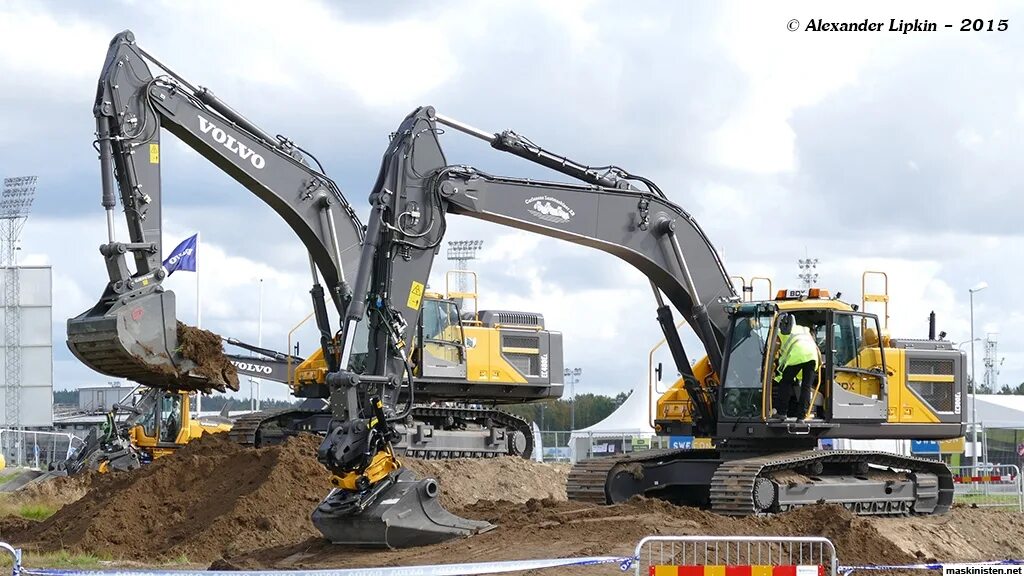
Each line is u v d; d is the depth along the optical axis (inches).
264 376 1460.4
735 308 793.6
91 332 753.6
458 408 1193.4
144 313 765.9
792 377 777.6
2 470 1606.8
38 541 798.5
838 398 781.9
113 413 1370.6
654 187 798.5
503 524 685.3
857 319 805.2
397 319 673.0
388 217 685.3
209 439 992.2
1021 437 2154.3
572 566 563.8
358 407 661.9
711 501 747.4
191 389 800.9
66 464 1390.3
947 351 849.5
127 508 807.1
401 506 650.8
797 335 768.9
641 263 786.2
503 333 1202.0
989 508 997.2
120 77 812.6
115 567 681.6
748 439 796.6
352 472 649.6
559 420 4854.8
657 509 712.4
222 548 756.0
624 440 2000.5
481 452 1210.0
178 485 846.5
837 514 690.8
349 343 655.1
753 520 699.4
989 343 3806.6
